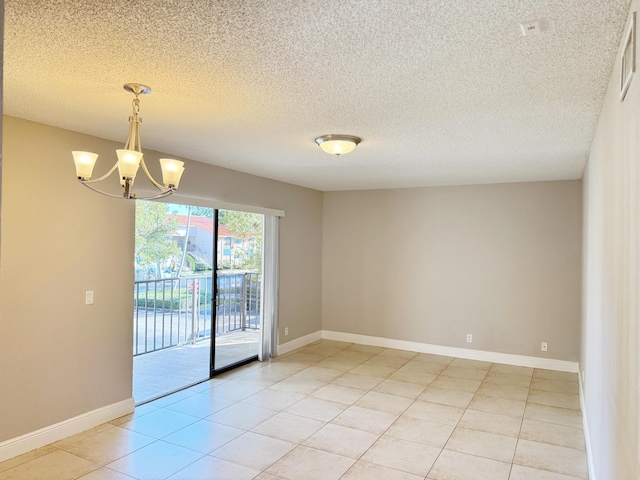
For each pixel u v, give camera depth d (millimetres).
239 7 1597
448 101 2623
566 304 5430
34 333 3213
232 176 5062
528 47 1896
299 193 6391
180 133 3439
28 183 3166
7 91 2535
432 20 1675
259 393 4543
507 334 5734
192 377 5086
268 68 2166
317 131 3344
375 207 6605
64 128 3357
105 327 3719
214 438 3502
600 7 1559
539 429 3736
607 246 2262
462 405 4266
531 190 5625
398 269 6445
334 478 2938
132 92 2514
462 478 2961
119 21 1712
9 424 3084
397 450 3348
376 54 1991
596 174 3004
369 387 4758
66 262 3414
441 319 6137
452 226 6090
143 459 3143
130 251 3908
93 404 3643
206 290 6641
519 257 5684
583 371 4254
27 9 1621
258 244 5934
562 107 2689
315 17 1661
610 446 2035
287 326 6203
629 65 1527
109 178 3730
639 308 1344
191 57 2045
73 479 2857
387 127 3205
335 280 6883
